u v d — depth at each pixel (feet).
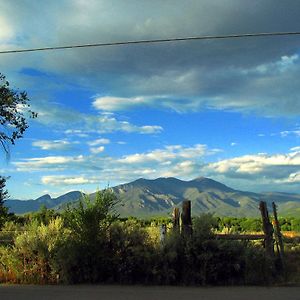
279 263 47.80
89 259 45.62
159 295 37.83
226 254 45.01
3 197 51.08
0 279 46.68
